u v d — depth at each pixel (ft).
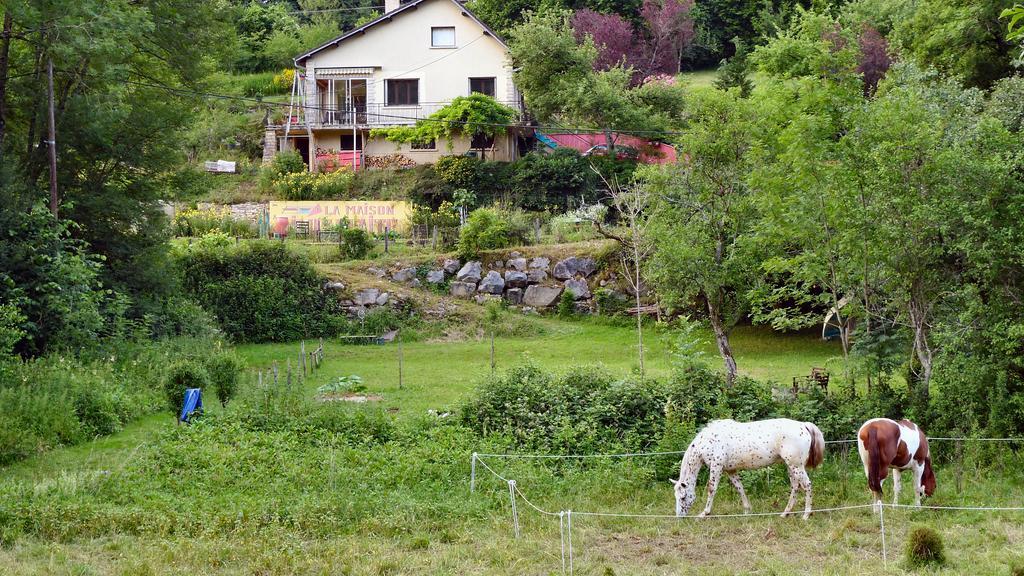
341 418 52.44
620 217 115.96
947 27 101.65
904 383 64.95
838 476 45.65
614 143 144.46
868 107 55.77
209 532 36.96
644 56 185.68
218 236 109.09
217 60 96.63
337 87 149.69
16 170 77.00
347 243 116.06
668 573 32.89
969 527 37.68
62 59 78.59
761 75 82.43
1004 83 70.08
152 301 88.12
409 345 98.17
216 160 155.84
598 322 105.29
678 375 53.72
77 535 37.19
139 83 90.43
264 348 96.43
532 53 141.69
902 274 50.62
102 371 65.21
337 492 42.01
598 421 50.55
